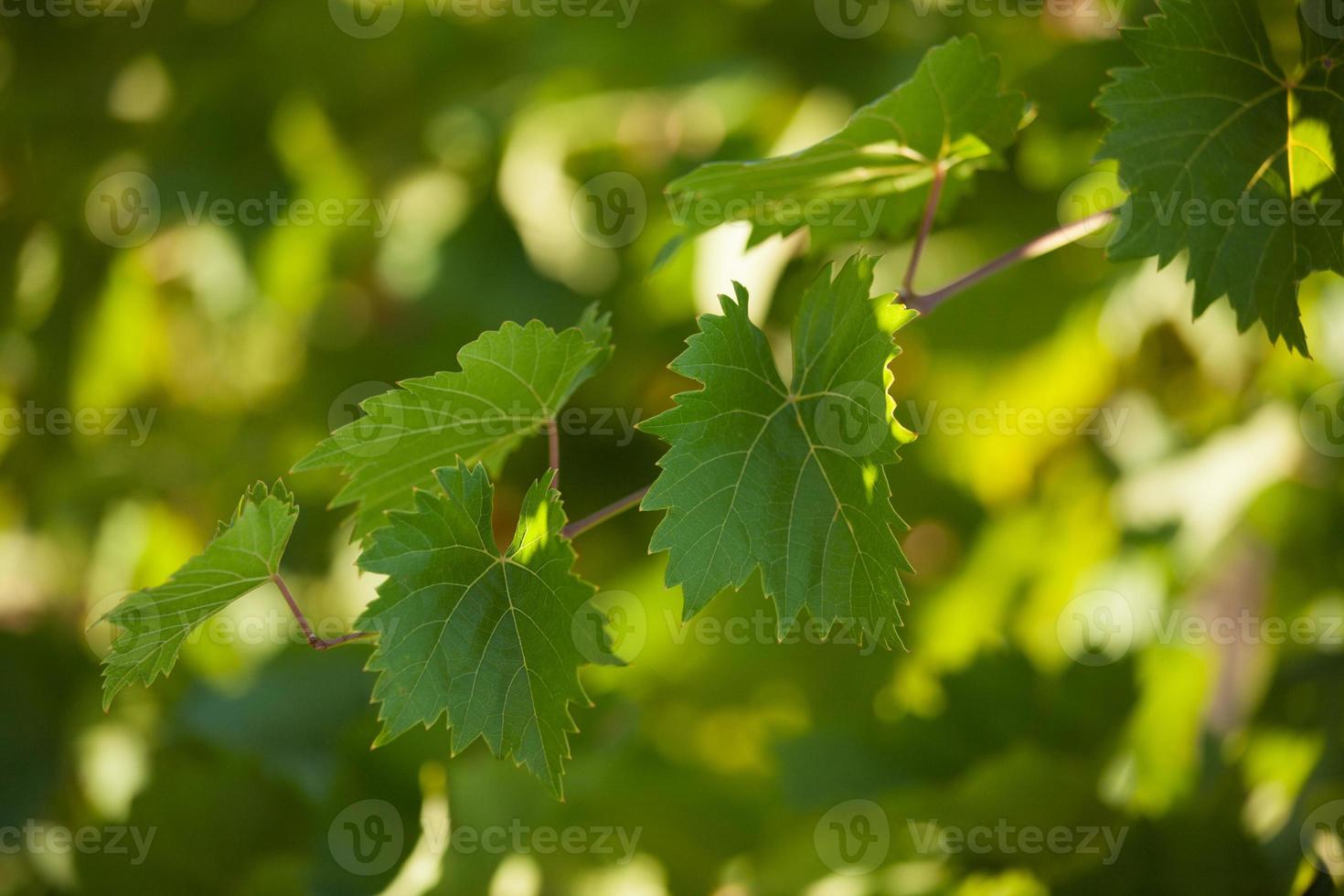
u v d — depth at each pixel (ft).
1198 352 6.26
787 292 6.24
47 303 7.72
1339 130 4.02
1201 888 4.61
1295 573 5.76
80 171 7.52
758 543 3.90
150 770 5.45
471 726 3.87
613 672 5.87
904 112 4.09
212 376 7.93
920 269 6.33
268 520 3.87
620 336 6.86
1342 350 5.39
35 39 7.41
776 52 6.72
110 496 7.85
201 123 7.41
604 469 7.29
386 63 7.34
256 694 5.86
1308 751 4.76
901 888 4.74
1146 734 5.06
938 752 5.23
